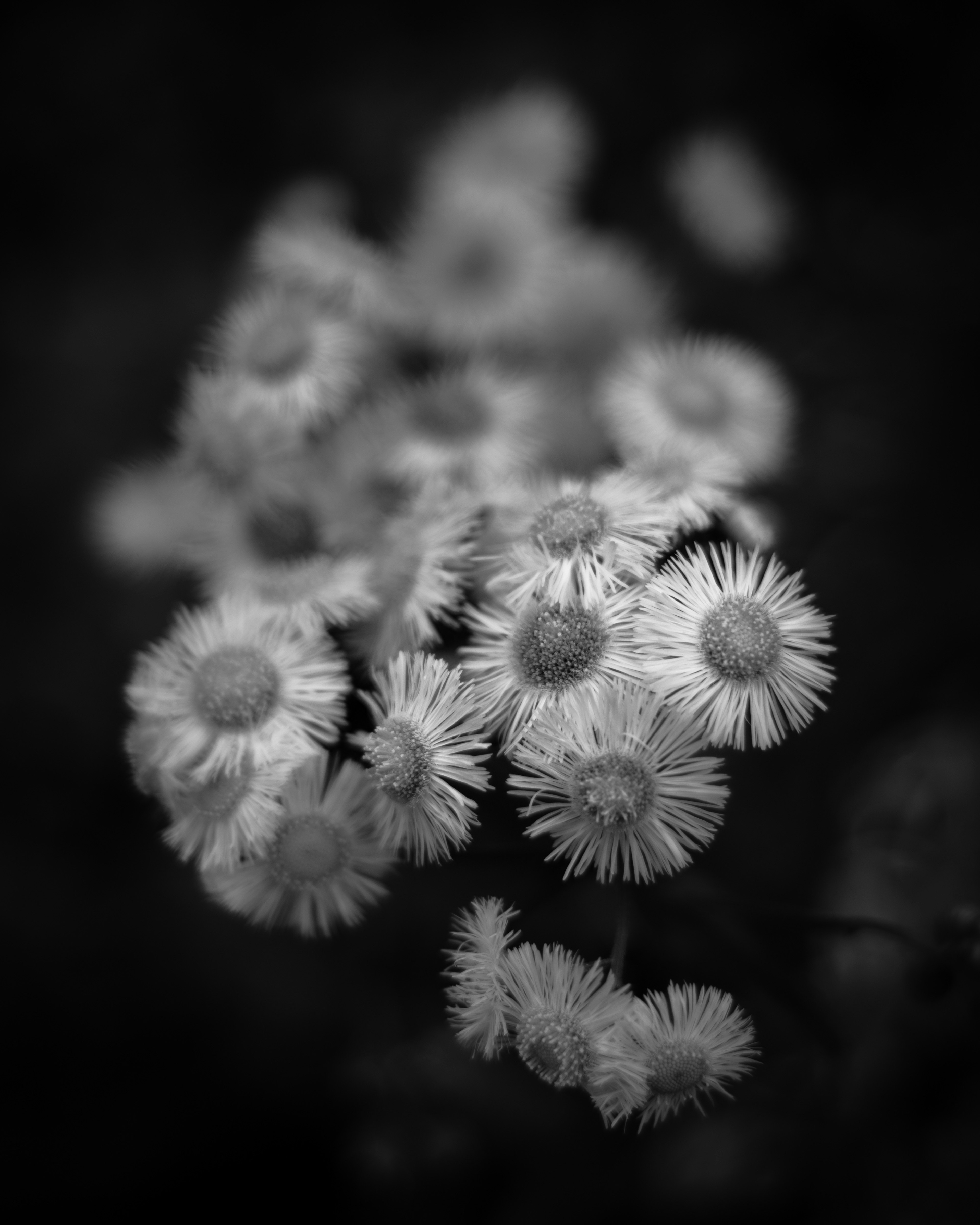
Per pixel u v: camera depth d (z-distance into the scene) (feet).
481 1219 0.81
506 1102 0.76
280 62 0.95
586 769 0.57
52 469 0.92
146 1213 0.83
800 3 0.91
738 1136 0.74
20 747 0.88
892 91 0.93
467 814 0.58
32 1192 0.83
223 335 0.76
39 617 0.91
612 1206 0.76
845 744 0.85
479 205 0.80
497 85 0.94
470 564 0.63
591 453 0.74
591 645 0.59
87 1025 0.85
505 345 0.79
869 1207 0.72
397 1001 0.78
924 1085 0.74
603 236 0.87
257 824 0.60
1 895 0.86
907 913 0.81
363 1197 0.83
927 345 0.92
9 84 0.94
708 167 0.86
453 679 0.59
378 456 0.72
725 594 0.58
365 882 0.61
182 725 0.62
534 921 0.71
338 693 0.62
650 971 0.64
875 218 0.95
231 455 0.70
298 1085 0.84
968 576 0.87
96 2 0.93
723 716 0.58
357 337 0.74
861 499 0.89
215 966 0.85
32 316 0.93
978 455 0.91
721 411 0.72
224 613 0.65
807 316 0.93
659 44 0.93
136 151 0.95
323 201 0.84
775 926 0.66
